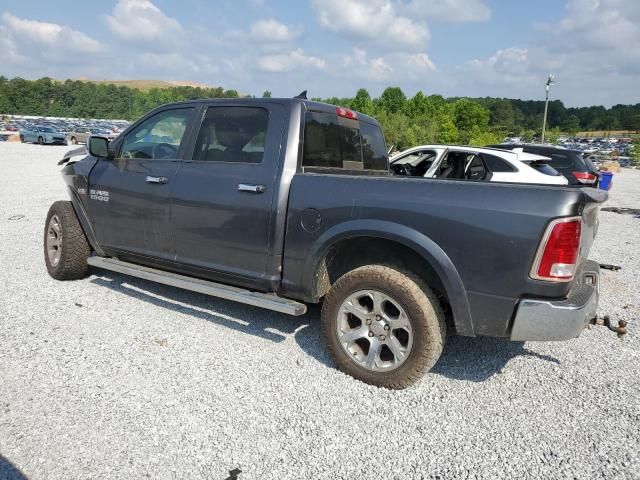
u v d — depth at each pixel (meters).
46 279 5.29
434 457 2.58
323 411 2.96
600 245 8.49
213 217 3.86
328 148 4.06
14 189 11.98
